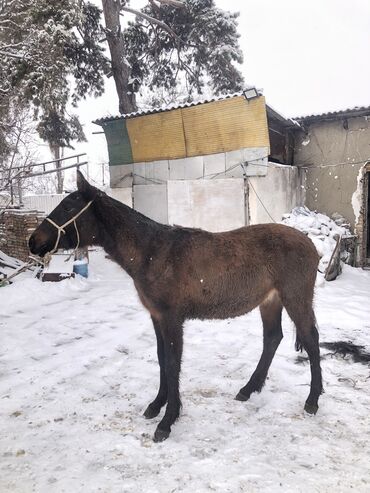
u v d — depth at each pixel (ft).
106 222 10.84
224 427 10.77
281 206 33.27
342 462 9.22
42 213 33.71
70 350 16.42
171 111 33.27
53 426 10.91
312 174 36.45
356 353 15.78
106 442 10.12
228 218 31.76
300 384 13.15
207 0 49.93
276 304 12.26
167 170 34.83
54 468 9.14
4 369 14.69
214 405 11.93
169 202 32.99
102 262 36.24
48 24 32.76
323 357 15.35
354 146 33.78
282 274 11.16
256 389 12.23
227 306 11.13
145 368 14.51
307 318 11.40
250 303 11.28
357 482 8.53
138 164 36.37
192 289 10.66
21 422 11.12
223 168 32.12
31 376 13.97
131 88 48.44
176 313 10.66
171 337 10.62
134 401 12.24
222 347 16.52
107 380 13.65
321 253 28.89
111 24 46.42
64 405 12.01
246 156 30.91
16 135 38.81
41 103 34.06
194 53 54.34
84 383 13.44
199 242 10.94
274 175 32.09
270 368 14.34
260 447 9.84
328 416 11.23
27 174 39.04
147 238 10.80
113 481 8.64
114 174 37.88
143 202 36.40
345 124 33.63
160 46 54.60
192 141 33.12
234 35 50.98
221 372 14.14
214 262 10.75
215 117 31.58
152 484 8.54
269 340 12.44
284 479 8.63
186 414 11.42
